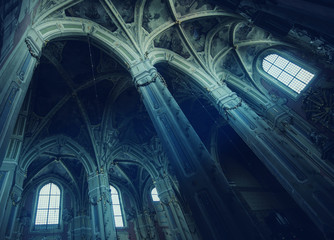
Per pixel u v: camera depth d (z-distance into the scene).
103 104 17.31
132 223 21.11
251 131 12.10
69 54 13.99
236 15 14.13
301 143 13.70
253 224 5.68
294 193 9.65
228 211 5.95
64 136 16.11
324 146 12.37
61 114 15.98
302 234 16.98
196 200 6.56
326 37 7.66
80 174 20.66
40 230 17.00
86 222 18.59
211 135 22.16
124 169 23.22
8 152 10.58
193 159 7.33
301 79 15.20
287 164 10.34
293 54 15.63
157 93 9.87
